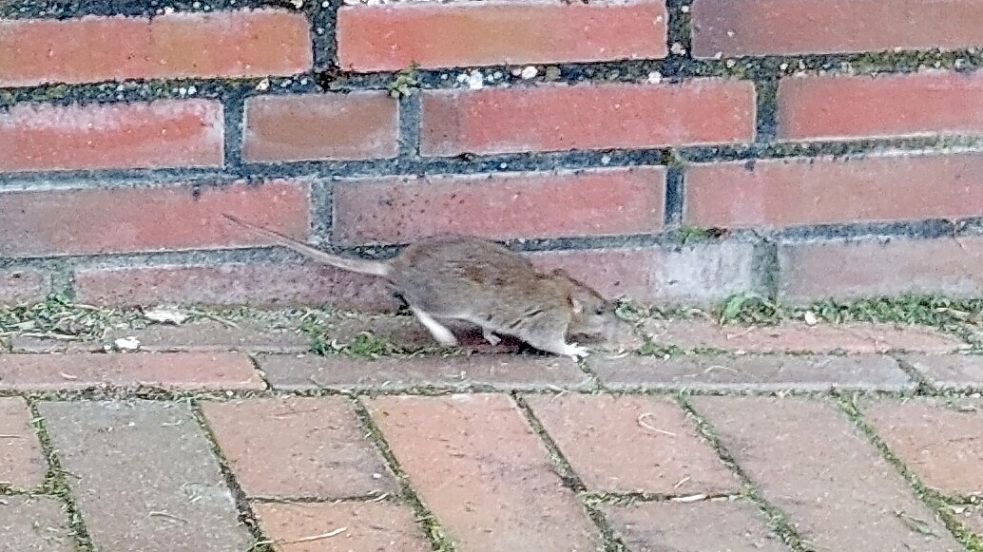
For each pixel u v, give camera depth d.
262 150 1.70
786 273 1.79
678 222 1.76
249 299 1.75
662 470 1.55
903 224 1.78
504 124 1.72
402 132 1.71
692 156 1.74
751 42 1.72
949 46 1.74
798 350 1.73
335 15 1.68
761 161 1.75
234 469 1.53
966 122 1.76
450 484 1.52
